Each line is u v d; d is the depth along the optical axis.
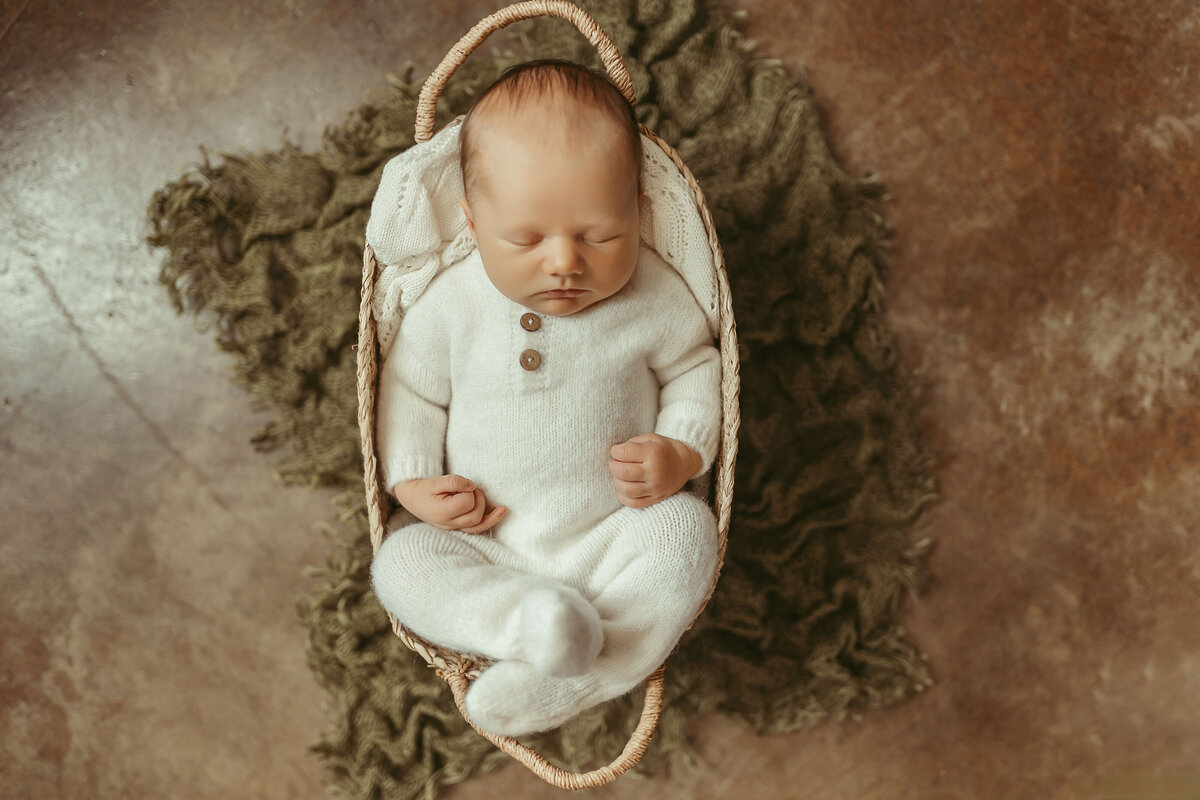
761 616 1.79
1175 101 1.85
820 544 1.82
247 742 1.81
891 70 1.88
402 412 1.48
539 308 1.34
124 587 1.82
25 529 1.82
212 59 1.85
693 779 1.82
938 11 1.88
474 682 1.33
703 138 1.79
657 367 1.50
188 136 1.84
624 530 1.40
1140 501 1.84
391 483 1.45
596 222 1.23
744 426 1.81
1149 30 1.86
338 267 1.79
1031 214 1.87
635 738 1.40
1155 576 1.83
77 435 1.83
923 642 1.85
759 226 1.81
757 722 1.80
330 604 1.80
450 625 1.33
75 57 1.84
